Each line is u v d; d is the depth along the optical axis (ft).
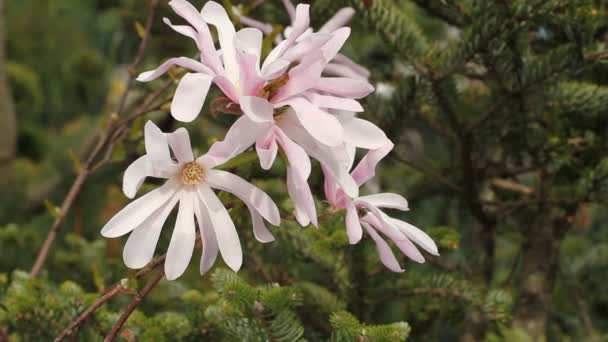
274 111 3.04
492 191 4.92
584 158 4.27
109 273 4.51
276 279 4.12
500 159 4.86
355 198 3.08
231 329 3.43
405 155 4.61
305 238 4.07
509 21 3.92
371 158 3.16
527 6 3.87
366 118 4.35
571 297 5.27
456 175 4.96
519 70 4.01
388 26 4.10
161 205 3.01
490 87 4.37
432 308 4.23
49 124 10.64
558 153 4.21
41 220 6.82
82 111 10.78
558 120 4.28
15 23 10.95
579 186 4.15
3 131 6.89
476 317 4.39
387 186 5.81
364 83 3.02
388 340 3.28
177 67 4.10
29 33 10.92
